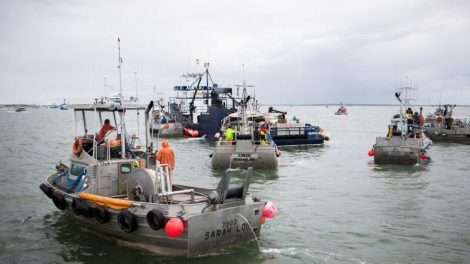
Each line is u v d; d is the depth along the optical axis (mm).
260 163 26141
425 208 16828
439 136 44781
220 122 47781
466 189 20531
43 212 16047
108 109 14773
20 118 124188
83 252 11859
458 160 31172
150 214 10766
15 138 49969
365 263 11148
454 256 11688
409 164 27984
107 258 11359
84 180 13617
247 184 11547
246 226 11625
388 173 25266
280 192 19812
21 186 20938
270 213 12328
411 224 14625
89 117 15141
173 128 50844
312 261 11242
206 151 37656
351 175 24625
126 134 15344
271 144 27797
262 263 11000
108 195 13609
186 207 10812
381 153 28375
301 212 16109
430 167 27609
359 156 33969
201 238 10648
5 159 31203
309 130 41906
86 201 12938
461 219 15250
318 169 27000
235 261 11023
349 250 12086
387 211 16344
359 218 15328
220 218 10922
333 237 13195
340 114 152625
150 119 16234
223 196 11055
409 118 30766
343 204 17438
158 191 11789
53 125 82062
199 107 54281
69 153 35156
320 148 40375
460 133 43531
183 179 23594
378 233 13609
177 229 10133
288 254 11672
